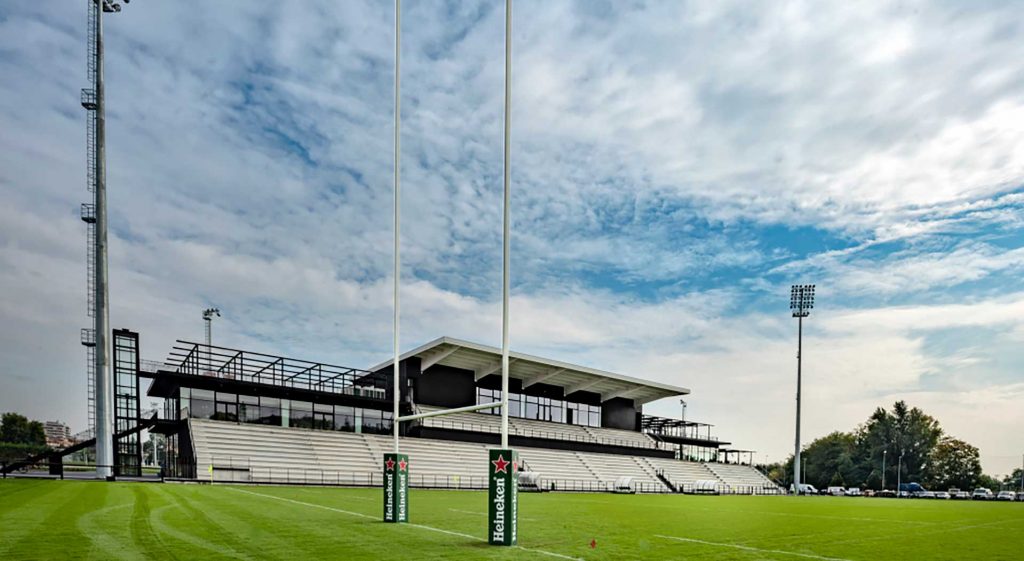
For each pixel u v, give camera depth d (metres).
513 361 53.97
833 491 72.75
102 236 37.88
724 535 14.97
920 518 23.73
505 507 11.07
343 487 35.94
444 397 54.16
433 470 46.06
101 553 8.88
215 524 12.78
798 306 65.44
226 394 41.81
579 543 12.06
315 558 9.00
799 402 63.69
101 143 38.91
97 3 39.44
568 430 62.81
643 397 70.94
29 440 80.38
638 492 54.12
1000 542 14.96
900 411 112.50
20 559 8.41
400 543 10.85
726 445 83.19
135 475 40.56
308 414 45.50
